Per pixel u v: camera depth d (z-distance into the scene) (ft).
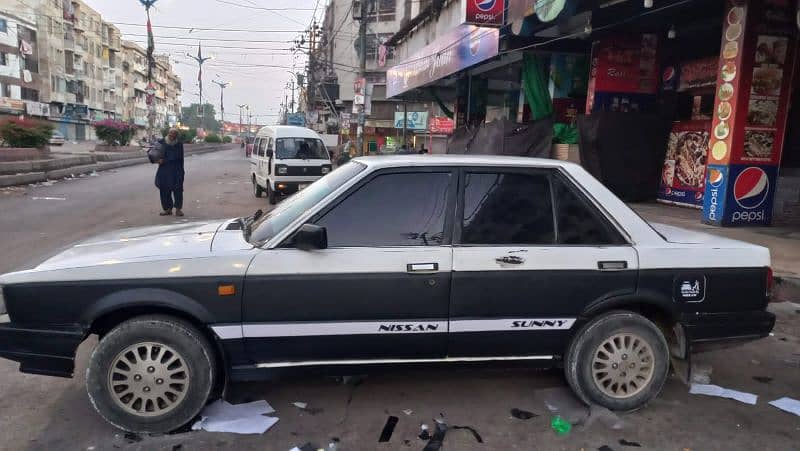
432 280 11.06
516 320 11.42
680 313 11.92
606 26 36.78
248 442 10.40
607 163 41.73
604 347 11.77
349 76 157.38
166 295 10.43
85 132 225.97
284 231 10.98
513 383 13.24
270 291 10.68
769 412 12.09
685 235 13.10
